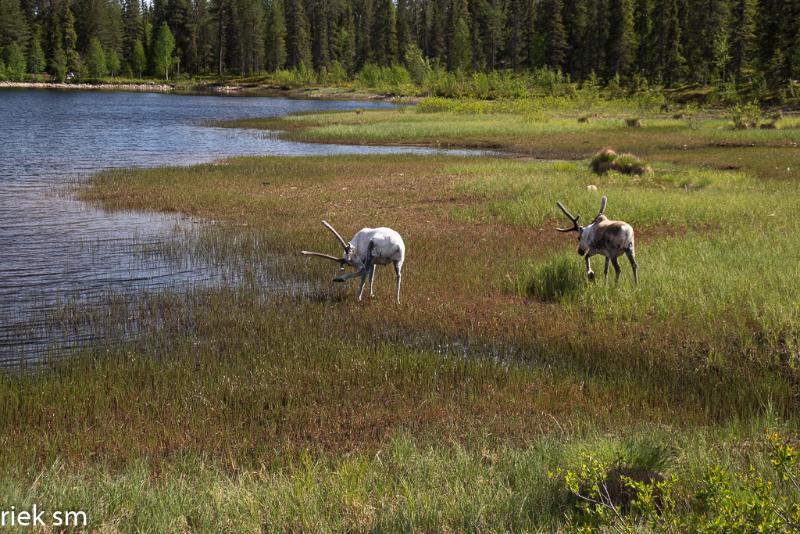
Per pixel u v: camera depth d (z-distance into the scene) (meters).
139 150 37.69
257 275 14.43
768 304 11.26
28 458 7.00
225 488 6.10
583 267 13.57
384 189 24.94
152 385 8.99
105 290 13.34
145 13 152.62
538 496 5.82
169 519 5.54
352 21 148.75
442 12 141.50
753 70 85.19
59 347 10.48
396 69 117.94
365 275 12.27
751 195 21.75
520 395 8.75
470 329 11.24
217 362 9.77
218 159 33.94
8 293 13.08
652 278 12.96
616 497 5.71
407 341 10.77
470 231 18.34
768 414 7.62
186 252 16.12
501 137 46.06
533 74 94.75
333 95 111.94
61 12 125.62
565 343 10.60
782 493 5.46
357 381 9.16
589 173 27.88
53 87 115.38
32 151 36.00
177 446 7.40
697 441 7.05
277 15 134.88
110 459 7.05
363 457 6.87
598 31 101.88
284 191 24.48
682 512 5.41
